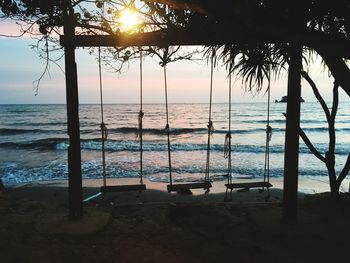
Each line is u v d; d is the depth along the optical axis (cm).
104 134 564
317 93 539
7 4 379
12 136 2902
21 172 1355
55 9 431
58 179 1197
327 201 569
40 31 432
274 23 296
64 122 4156
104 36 440
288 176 470
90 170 1373
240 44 423
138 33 442
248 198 896
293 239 427
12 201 631
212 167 1455
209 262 383
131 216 541
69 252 401
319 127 3503
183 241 436
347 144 2319
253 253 399
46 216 502
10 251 396
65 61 445
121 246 420
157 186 1045
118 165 1500
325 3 345
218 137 2753
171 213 548
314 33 303
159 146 2162
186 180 1156
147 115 5347
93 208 562
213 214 524
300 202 579
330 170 559
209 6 299
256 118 4775
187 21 442
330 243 414
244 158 1720
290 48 430
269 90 455
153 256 396
